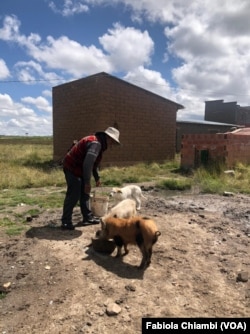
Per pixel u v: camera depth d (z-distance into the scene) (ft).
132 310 11.64
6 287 12.92
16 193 33.27
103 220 15.87
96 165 20.63
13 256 15.99
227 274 14.65
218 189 35.53
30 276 14.01
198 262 15.78
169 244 17.89
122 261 15.48
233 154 48.98
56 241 17.85
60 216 23.52
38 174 44.52
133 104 61.36
